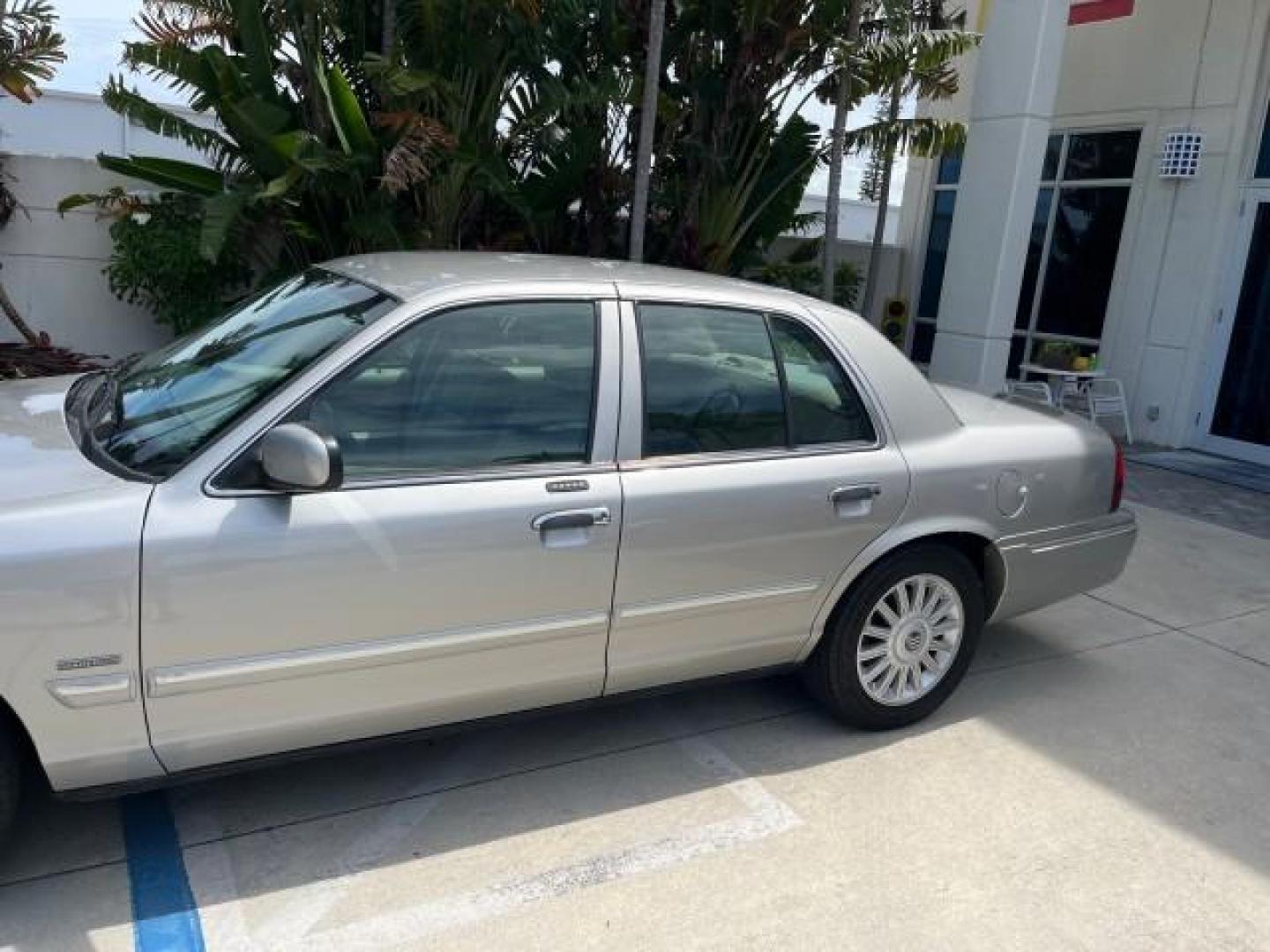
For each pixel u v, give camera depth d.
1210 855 3.32
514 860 3.07
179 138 7.76
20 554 2.47
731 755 3.76
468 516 2.96
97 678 2.57
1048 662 4.81
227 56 7.51
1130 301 10.56
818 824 3.35
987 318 9.13
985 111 9.00
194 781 2.84
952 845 3.29
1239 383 9.77
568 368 3.21
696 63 9.23
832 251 8.98
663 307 3.43
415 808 3.30
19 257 8.33
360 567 2.82
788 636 3.68
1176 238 10.12
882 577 3.77
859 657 3.84
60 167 8.31
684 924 2.84
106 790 2.71
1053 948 2.85
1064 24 8.66
